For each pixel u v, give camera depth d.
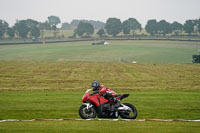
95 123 41.84
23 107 63.38
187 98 75.56
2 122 45.06
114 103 44.59
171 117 52.44
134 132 35.28
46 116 54.09
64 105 65.88
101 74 148.88
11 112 58.16
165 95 81.56
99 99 44.69
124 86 104.81
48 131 36.47
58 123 43.06
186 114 55.19
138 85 107.69
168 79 126.94
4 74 148.25
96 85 44.84
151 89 96.19
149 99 74.06
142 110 59.19
